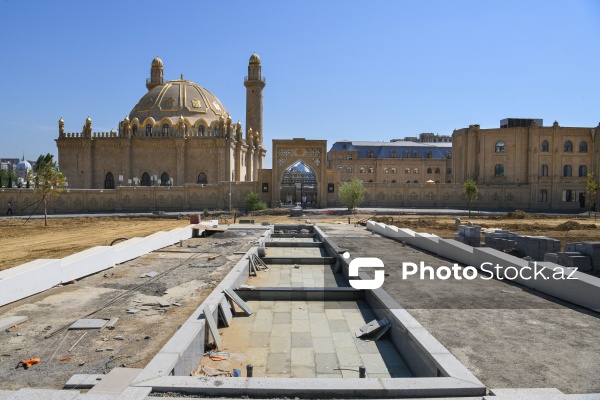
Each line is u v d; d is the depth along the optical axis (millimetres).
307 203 72250
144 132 75375
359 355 8906
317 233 29469
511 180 68750
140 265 17359
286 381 6156
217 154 72875
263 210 54406
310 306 12352
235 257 19453
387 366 8398
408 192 68562
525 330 8711
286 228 34875
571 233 31891
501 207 67062
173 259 18938
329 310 12008
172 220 50281
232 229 33094
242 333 10148
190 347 7770
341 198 57094
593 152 66875
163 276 15133
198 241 25891
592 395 5469
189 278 14789
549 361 7188
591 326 8977
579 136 67188
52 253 24594
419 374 7660
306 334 10109
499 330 8719
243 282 15117
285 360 8625
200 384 6035
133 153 74312
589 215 49969
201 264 17578
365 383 6086
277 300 12836
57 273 13445
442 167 101812
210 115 83125
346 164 101875
